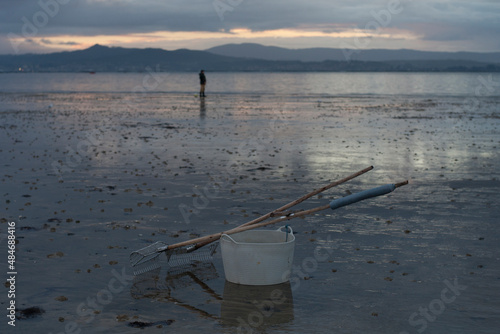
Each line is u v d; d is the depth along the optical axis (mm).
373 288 5754
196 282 6035
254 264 5820
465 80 129250
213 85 86750
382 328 4816
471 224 8266
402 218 8648
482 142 18672
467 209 9211
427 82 111188
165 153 15695
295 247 7184
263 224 6148
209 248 6863
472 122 26234
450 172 12805
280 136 20094
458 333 4715
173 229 7973
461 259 6664
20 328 4820
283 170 13008
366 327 4836
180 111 31828
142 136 19875
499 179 11891
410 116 29609
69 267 6406
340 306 5301
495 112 32469
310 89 71000
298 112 31719
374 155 15516
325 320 4980
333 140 19031
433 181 11695
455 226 8156
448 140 19219
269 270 5840
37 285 5848
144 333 4715
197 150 16344
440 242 7359
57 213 8859
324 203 9703
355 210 9188
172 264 6602
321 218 8672
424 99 46031
